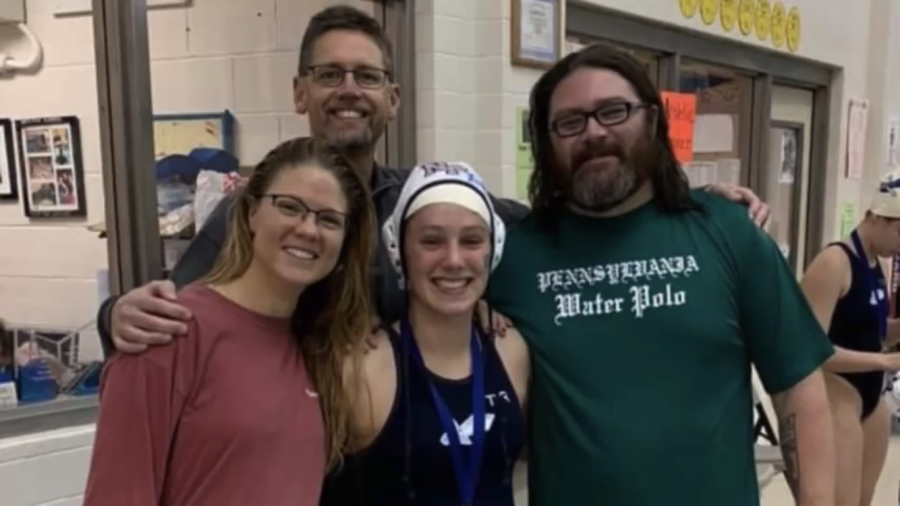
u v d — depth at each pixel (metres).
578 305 1.55
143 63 2.20
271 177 1.31
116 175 2.23
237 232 1.34
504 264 1.63
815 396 1.57
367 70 1.79
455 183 1.43
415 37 2.75
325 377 1.38
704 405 1.50
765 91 4.67
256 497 1.23
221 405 1.23
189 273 1.68
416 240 1.42
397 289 1.61
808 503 1.55
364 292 1.44
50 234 2.49
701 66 4.13
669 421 1.48
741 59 4.36
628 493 1.47
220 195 2.40
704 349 1.51
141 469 1.19
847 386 2.88
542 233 1.64
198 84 2.49
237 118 2.59
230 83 2.56
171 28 2.42
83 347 2.30
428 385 1.42
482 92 2.88
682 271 1.54
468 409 1.42
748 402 1.57
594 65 1.55
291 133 2.67
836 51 5.29
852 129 5.57
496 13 2.84
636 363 1.50
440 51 2.76
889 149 5.93
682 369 1.50
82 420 2.10
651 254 1.55
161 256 2.28
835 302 2.83
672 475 1.47
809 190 5.50
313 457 1.32
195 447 1.22
